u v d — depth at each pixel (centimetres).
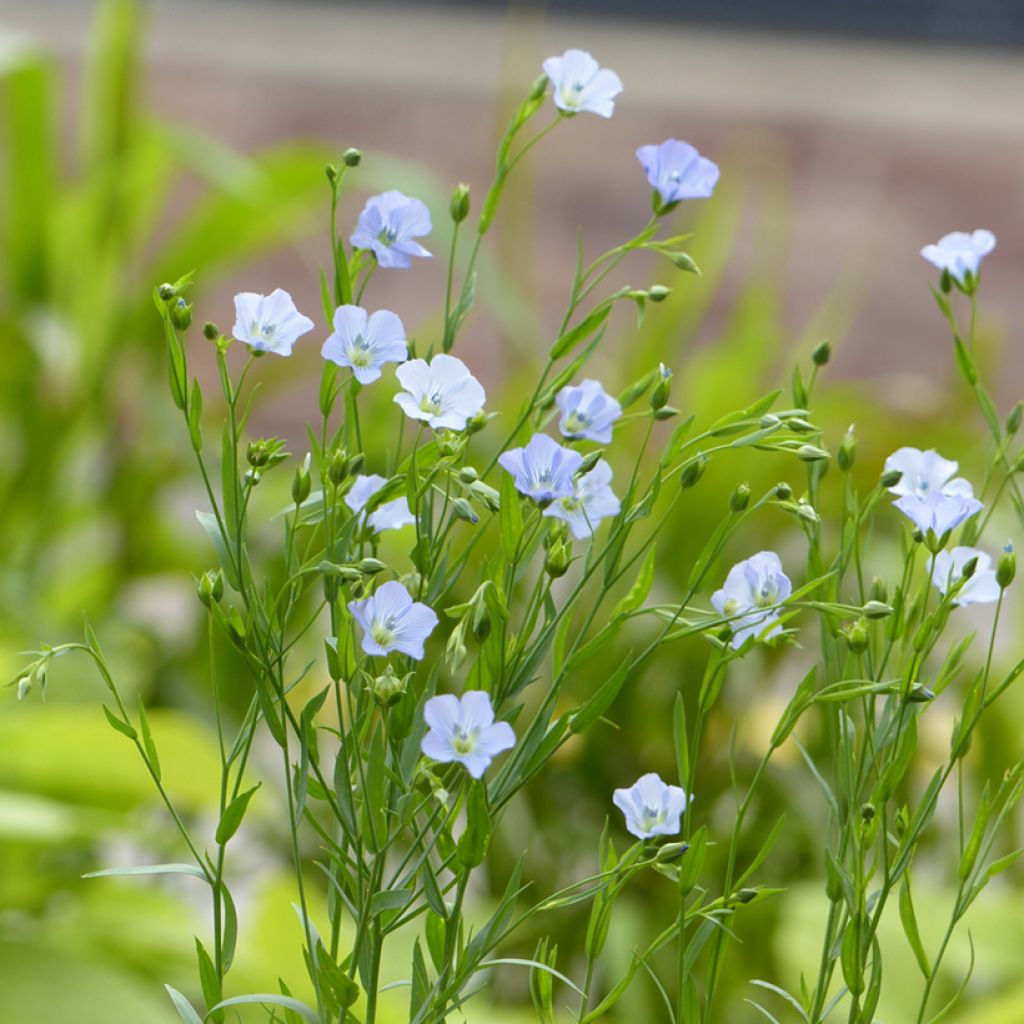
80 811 232
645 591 146
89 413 330
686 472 144
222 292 449
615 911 235
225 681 283
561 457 141
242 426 144
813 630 266
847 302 476
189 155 320
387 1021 177
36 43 325
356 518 144
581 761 261
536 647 144
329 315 145
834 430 292
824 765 261
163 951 230
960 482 148
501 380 452
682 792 144
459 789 145
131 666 288
